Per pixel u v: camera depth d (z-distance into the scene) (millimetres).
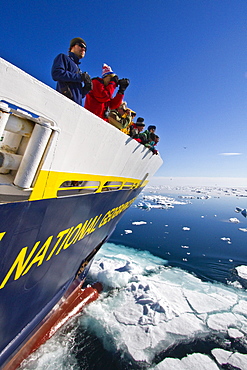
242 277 10969
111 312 7316
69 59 2150
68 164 1860
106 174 2896
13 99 1165
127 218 26812
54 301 3695
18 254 1819
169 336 6434
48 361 4898
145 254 14414
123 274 10039
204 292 9383
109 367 5254
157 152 5133
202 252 14852
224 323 7137
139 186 6070
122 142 2805
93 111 3072
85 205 2680
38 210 1736
